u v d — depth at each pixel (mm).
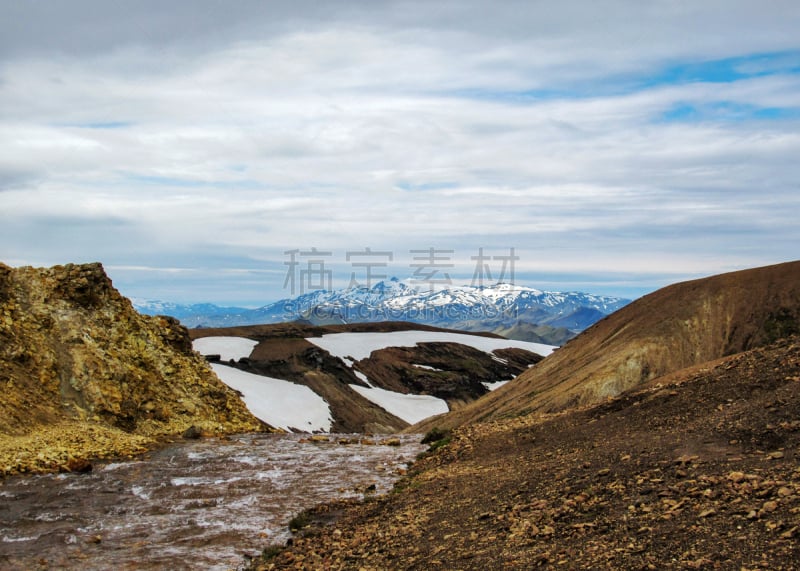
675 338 72438
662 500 14242
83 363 45062
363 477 31312
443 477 25828
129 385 47219
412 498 23203
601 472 18188
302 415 129875
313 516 23719
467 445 32188
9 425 36156
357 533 19516
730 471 15180
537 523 15352
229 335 186125
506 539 14742
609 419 27000
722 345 71688
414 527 18391
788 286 75250
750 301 75750
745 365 26750
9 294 46188
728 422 19625
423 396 176875
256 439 47125
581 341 85812
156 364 52500
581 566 11844
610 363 68750
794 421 17609
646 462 18047
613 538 12875
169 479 31109
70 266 51344
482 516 17453
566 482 18516
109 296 52875
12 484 28859
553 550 13078
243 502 26578
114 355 48188
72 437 37500
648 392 29328
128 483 30031
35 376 42312
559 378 74125
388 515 21250
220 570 18359
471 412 78188
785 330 69438
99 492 28000
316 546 18922
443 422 79125
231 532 22250
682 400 25062
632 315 83188
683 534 12062
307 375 157125
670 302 80750
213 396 55469
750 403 20938
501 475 22891
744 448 16969
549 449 25344
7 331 43062
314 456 38094
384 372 185500
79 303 49938
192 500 26891
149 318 56969
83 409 43000
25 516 23953
